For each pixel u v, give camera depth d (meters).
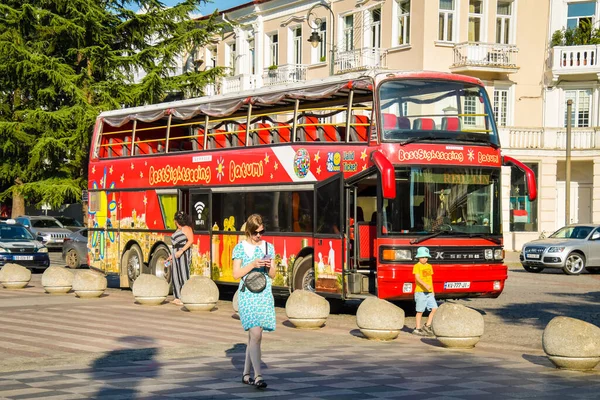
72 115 41.97
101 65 43.19
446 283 17.19
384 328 14.47
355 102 18.66
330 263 17.98
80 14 42.34
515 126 42.50
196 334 15.00
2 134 44.03
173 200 22.89
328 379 10.74
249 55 51.00
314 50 45.81
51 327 15.82
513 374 11.29
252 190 20.19
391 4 41.44
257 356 10.20
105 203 25.66
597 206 42.16
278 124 20.22
